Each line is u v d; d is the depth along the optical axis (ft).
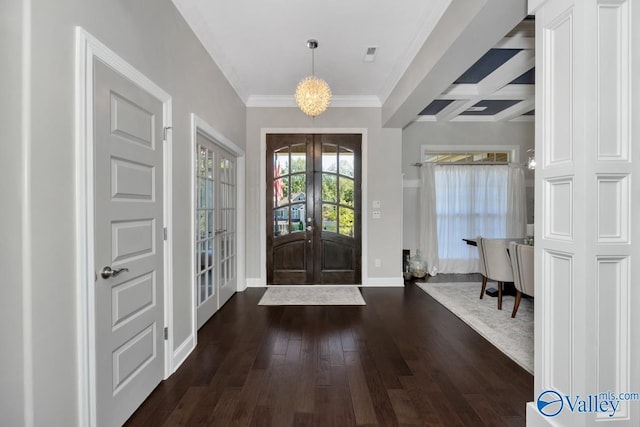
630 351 4.78
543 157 5.48
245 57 12.08
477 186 19.77
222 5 8.91
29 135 4.08
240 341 9.77
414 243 20.13
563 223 5.12
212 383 7.41
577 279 4.80
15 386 4.10
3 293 4.06
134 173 6.38
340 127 16.57
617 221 4.74
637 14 4.67
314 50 11.55
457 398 6.84
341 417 6.21
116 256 5.79
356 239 16.75
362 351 9.08
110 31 5.61
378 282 16.70
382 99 16.02
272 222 16.70
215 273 12.41
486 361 8.48
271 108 16.56
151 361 7.02
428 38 9.93
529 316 11.91
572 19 4.85
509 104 17.42
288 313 12.39
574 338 4.89
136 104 6.41
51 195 4.42
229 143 13.12
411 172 20.03
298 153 16.74
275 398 6.82
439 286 16.61
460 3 7.73
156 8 7.22
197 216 10.43
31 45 4.08
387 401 6.73
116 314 5.78
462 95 14.93
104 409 5.43
